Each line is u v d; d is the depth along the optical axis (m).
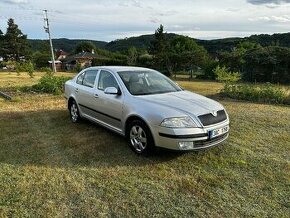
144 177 4.60
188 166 5.00
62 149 5.76
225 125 5.25
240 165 5.08
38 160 5.21
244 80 31.09
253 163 5.17
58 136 6.57
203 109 5.09
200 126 4.83
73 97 7.45
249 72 30.70
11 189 4.17
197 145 4.86
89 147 5.85
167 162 5.14
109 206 3.80
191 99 5.52
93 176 4.61
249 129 7.29
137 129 5.40
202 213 3.67
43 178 4.52
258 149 5.86
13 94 13.15
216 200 3.97
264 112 9.42
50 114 8.80
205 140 4.89
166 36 50.97
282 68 28.86
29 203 3.83
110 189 4.21
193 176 4.65
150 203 3.88
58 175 4.64
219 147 5.89
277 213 3.69
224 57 33.22
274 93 12.02
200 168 4.94
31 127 7.33
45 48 92.19
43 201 3.88
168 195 4.08
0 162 5.11
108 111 6.07
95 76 6.78
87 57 67.75
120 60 53.91
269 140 6.44
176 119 4.80
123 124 5.68
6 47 72.19
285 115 8.98
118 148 5.79
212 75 34.38
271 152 5.72
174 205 3.84
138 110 5.23
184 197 4.04
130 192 4.14
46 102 10.97
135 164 5.06
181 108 5.02
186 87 19.56
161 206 3.81
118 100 5.74
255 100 12.16
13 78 26.12
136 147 5.45
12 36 72.00
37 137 6.51
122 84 5.88
